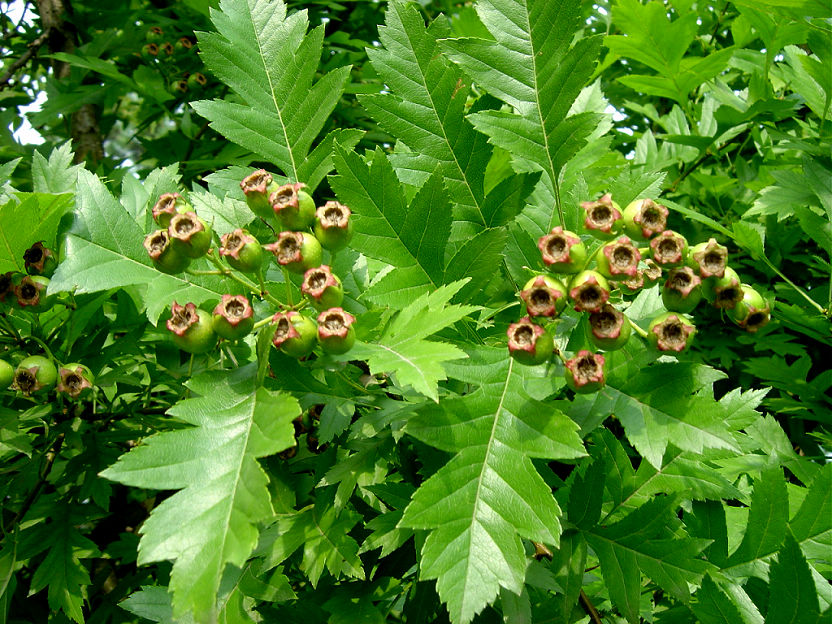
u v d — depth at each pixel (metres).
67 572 0.38
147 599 0.31
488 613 0.30
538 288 0.27
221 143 0.62
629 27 0.48
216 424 0.25
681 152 0.56
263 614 0.31
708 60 0.48
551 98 0.31
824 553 0.31
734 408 0.32
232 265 0.28
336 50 0.69
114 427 0.39
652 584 0.36
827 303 0.42
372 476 0.31
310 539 0.30
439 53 0.33
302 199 0.29
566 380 0.26
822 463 0.43
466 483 0.25
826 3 0.39
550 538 0.24
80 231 0.29
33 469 0.37
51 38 0.75
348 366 0.33
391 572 0.32
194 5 0.61
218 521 0.22
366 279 0.32
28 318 0.36
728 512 0.36
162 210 0.28
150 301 0.29
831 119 0.44
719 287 0.29
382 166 0.30
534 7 0.31
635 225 0.28
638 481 0.33
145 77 0.67
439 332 0.30
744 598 0.31
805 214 0.41
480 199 0.33
